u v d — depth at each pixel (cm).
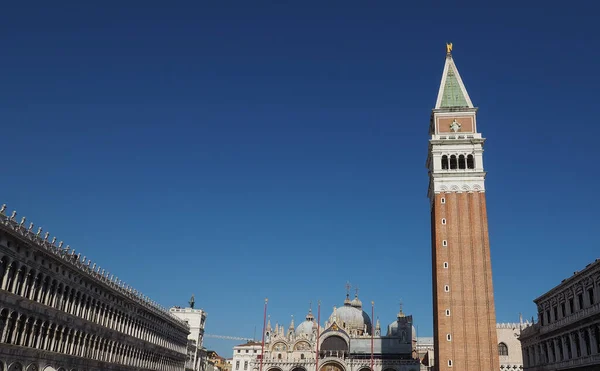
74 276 8619
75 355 8612
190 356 16912
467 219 11862
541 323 10581
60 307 8194
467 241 11725
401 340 18425
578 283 8788
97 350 9519
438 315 11362
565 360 9244
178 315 18588
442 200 12044
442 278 11556
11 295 6794
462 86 13150
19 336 7119
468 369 10931
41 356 7600
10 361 6856
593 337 8225
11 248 6825
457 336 11156
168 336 14050
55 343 8062
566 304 9325
